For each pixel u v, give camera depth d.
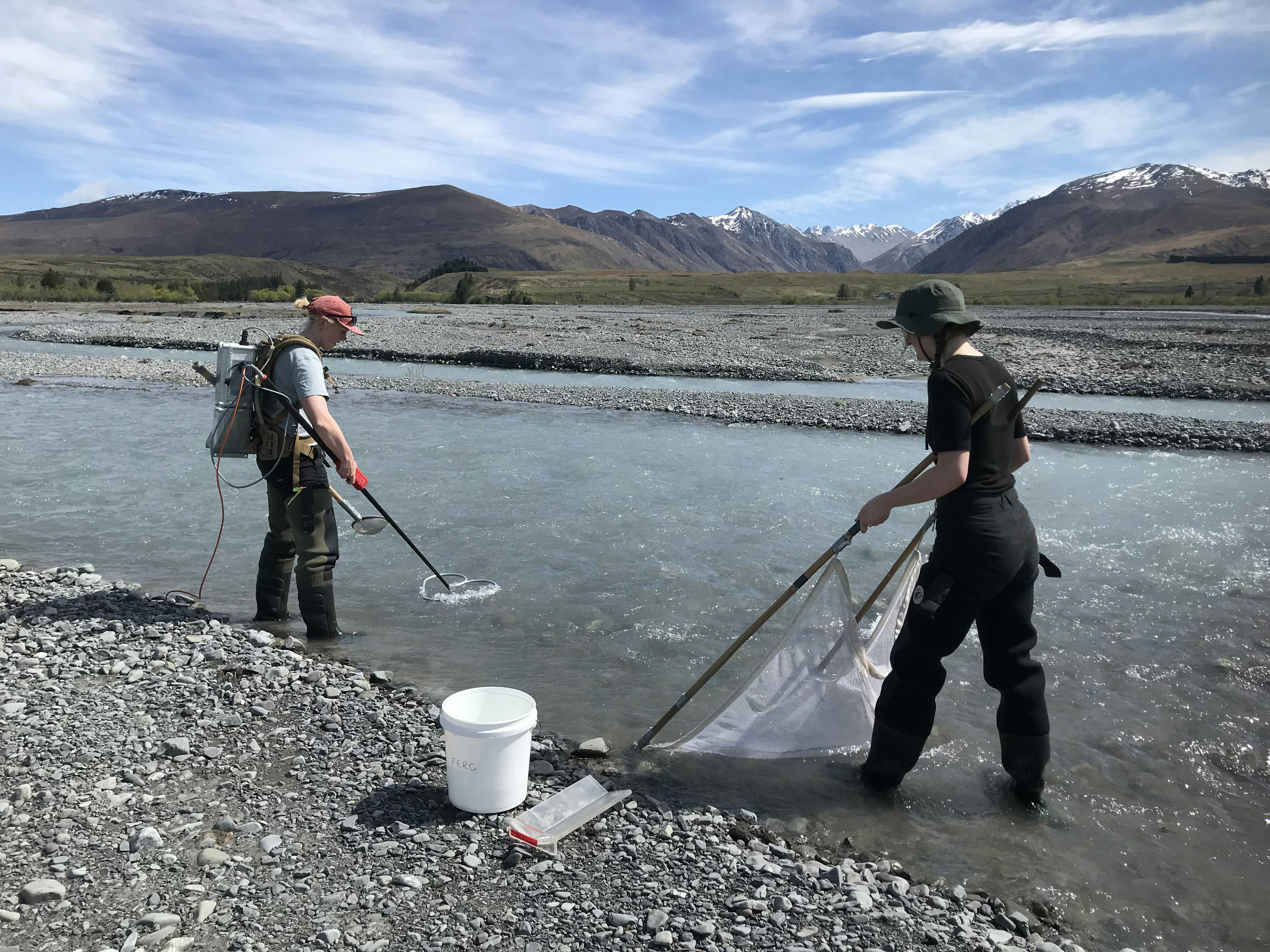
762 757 4.23
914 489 3.49
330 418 5.20
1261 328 33.81
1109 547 7.72
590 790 3.68
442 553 7.46
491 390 18.72
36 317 45.81
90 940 2.62
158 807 3.45
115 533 7.85
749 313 57.66
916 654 3.70
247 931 2.71
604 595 6.43
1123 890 3.22
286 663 4.98
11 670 4.74
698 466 11.12
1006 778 4.04
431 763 3.93
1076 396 19.41
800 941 2.78
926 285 3.58
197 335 32.38
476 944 2.71
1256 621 5.98
